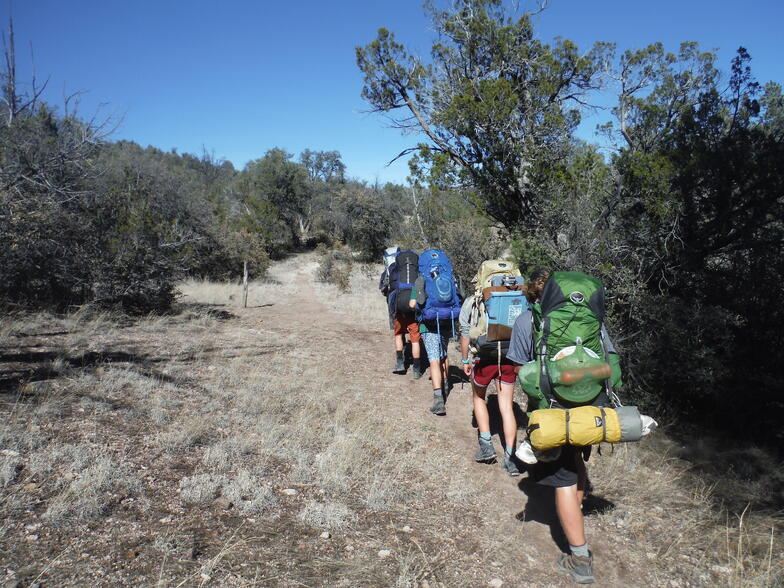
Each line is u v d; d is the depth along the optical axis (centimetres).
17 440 360
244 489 342
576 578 293
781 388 607
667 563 317
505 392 428
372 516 336
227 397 529
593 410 277
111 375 536
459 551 311
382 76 1247
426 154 1130
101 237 991
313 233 4938
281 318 1184
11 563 243
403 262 670
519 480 417
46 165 909
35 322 774
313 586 259
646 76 1233
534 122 1032
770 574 304
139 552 264
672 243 722
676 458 497
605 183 845
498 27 1087
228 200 4275
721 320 607
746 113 785
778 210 705
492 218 1154
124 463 351
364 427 488
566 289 291
